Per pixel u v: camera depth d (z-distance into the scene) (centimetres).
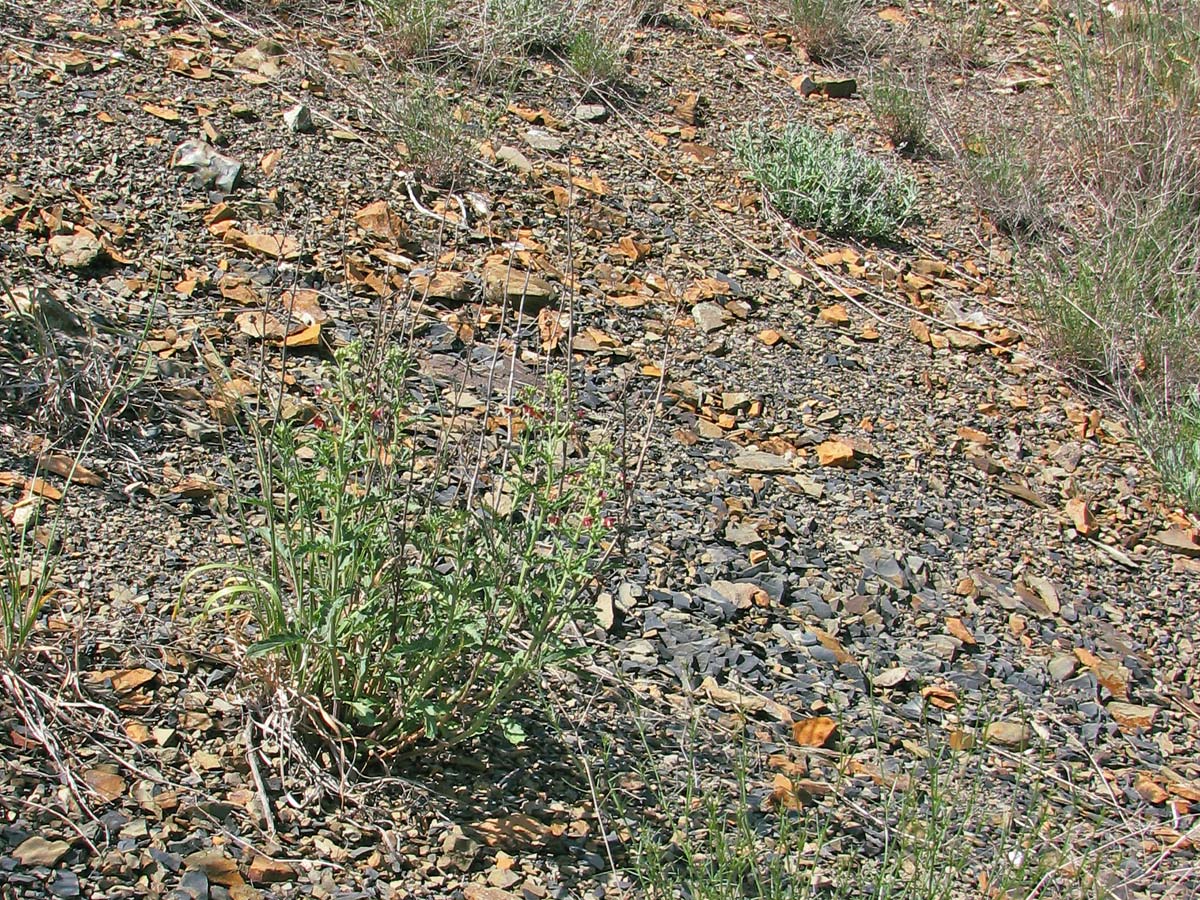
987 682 419
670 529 448
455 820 306
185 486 397
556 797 321
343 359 326
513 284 548
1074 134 783
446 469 409
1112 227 711
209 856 278
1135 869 343
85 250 489
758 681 390
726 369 557
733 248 647
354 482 345
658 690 373
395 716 314
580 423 479
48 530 363
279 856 284
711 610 415
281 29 692
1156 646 465
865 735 379
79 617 336
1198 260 682
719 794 335
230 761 305
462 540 316
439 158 611
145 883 269
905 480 521
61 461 392
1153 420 583
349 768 311
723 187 691
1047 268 694
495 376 496
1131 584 498
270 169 578
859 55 870
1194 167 746
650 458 483
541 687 353
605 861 304
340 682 312
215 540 378
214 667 332
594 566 404
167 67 629
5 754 292
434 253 562
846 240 689
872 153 760
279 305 493
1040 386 615
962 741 383
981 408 585
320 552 315
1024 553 498
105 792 288
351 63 677
